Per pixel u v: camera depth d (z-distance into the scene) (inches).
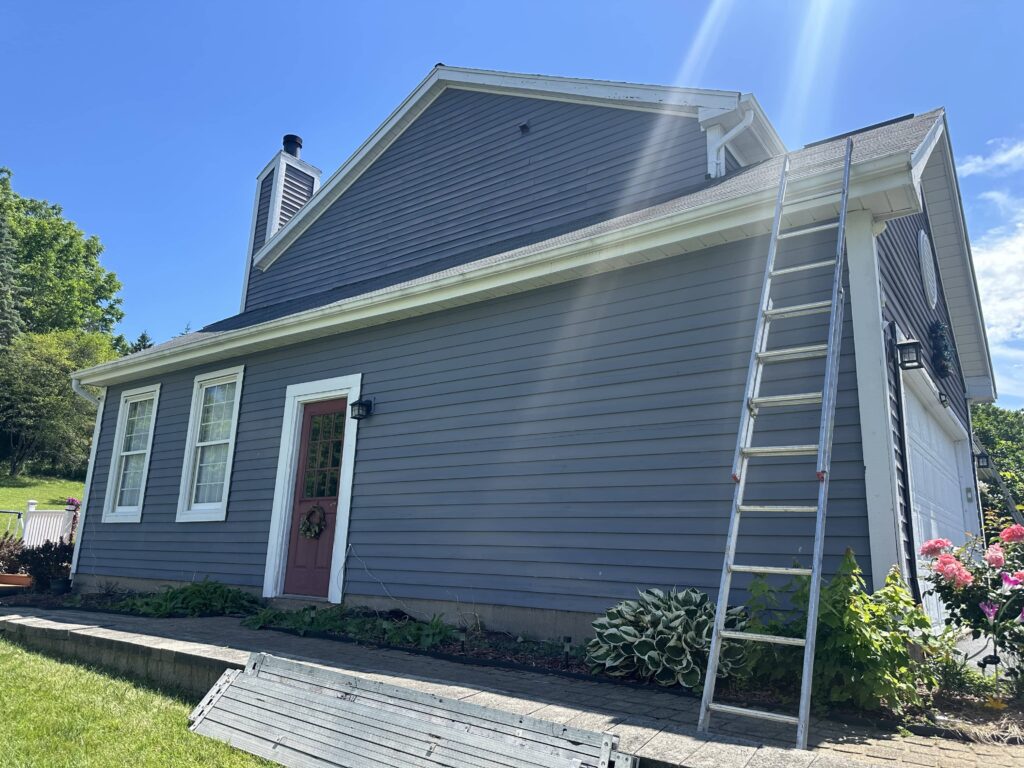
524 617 227.5
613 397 225.6
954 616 169.9
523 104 359.6
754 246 209.3
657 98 307.4
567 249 229.6
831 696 142.9
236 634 238.2
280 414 331.9
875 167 177.6
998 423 1121.4
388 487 278.2
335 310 297.6
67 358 1216.2
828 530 179.0
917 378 240.7
